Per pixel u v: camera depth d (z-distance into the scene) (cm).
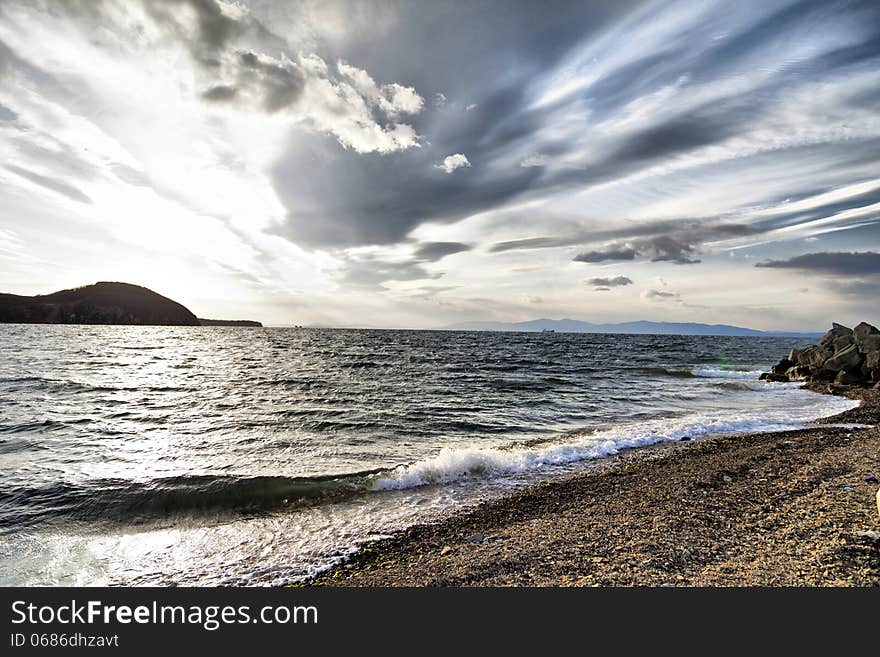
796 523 698
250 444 1481
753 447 1335
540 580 586
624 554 641
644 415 2025
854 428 1579
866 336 3366
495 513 887
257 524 852
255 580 656
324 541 779
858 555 563
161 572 683
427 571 646
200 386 3041
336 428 1731
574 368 4397
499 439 1556
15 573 680
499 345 9088
